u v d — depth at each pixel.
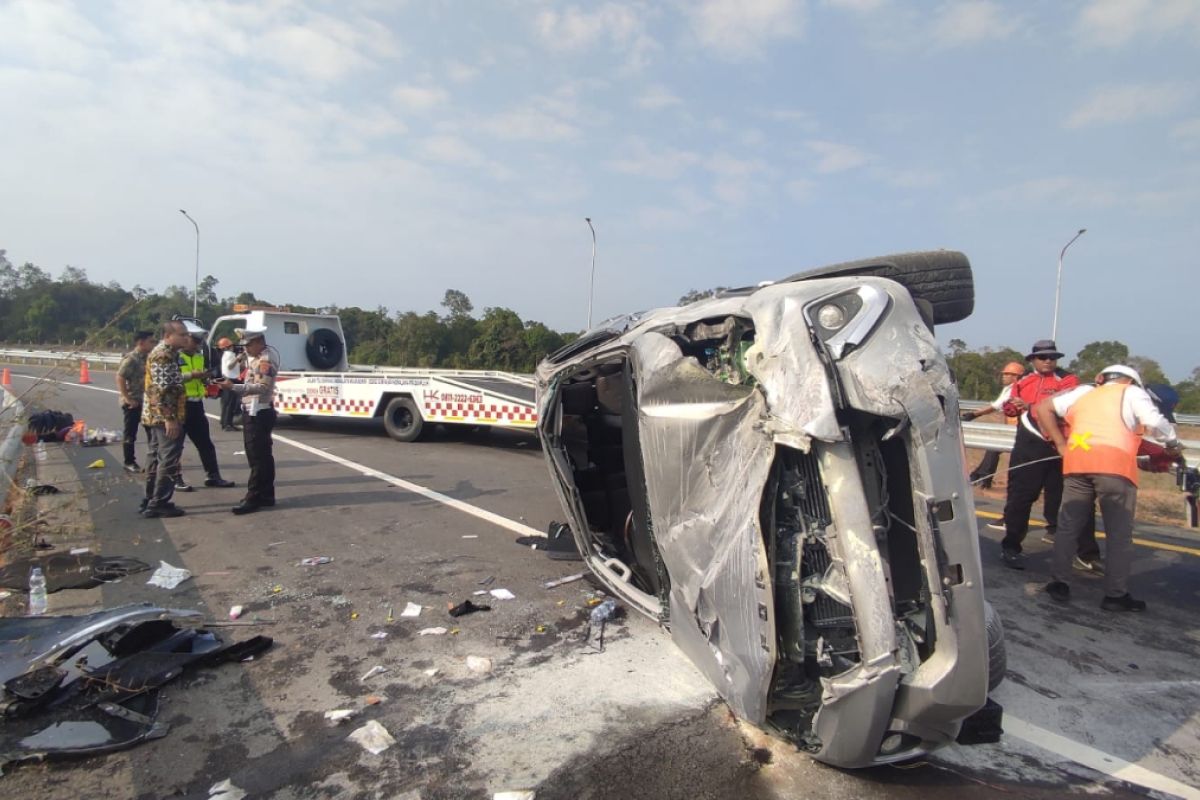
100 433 10.68
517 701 3.19
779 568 2.46
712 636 2.73
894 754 2.50
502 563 5.16
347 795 2.52
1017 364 7.52
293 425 13.09
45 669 3.02
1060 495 6.20
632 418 3.57
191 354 7.70
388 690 3.28
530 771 2.67
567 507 4.86
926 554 2.26
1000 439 8.42
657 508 2.97
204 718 3.01
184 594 4.45
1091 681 3.60
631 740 2.88
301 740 2.86
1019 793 2.63
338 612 4.21
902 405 2.24
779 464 2.44
